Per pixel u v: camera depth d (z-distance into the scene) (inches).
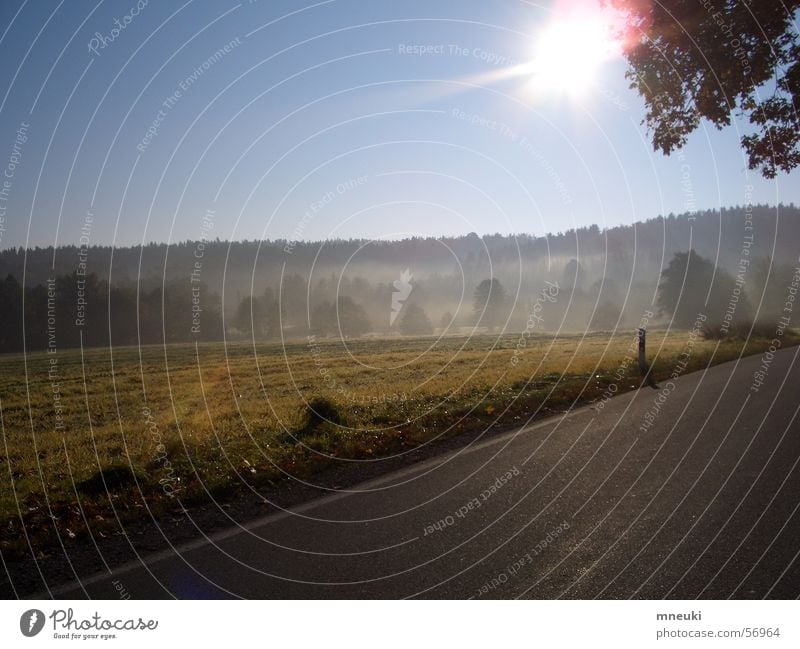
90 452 375.9
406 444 332.5
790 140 454.3
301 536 193.0
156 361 1190.9
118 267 3447.3
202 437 377.7
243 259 3459.6
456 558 170.4
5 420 572.4
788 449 266.8
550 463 264.2
